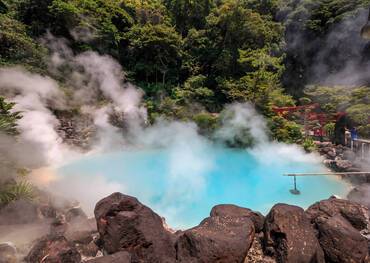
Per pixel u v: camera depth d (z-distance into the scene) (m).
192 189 9.41
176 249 4.10
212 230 3.99
